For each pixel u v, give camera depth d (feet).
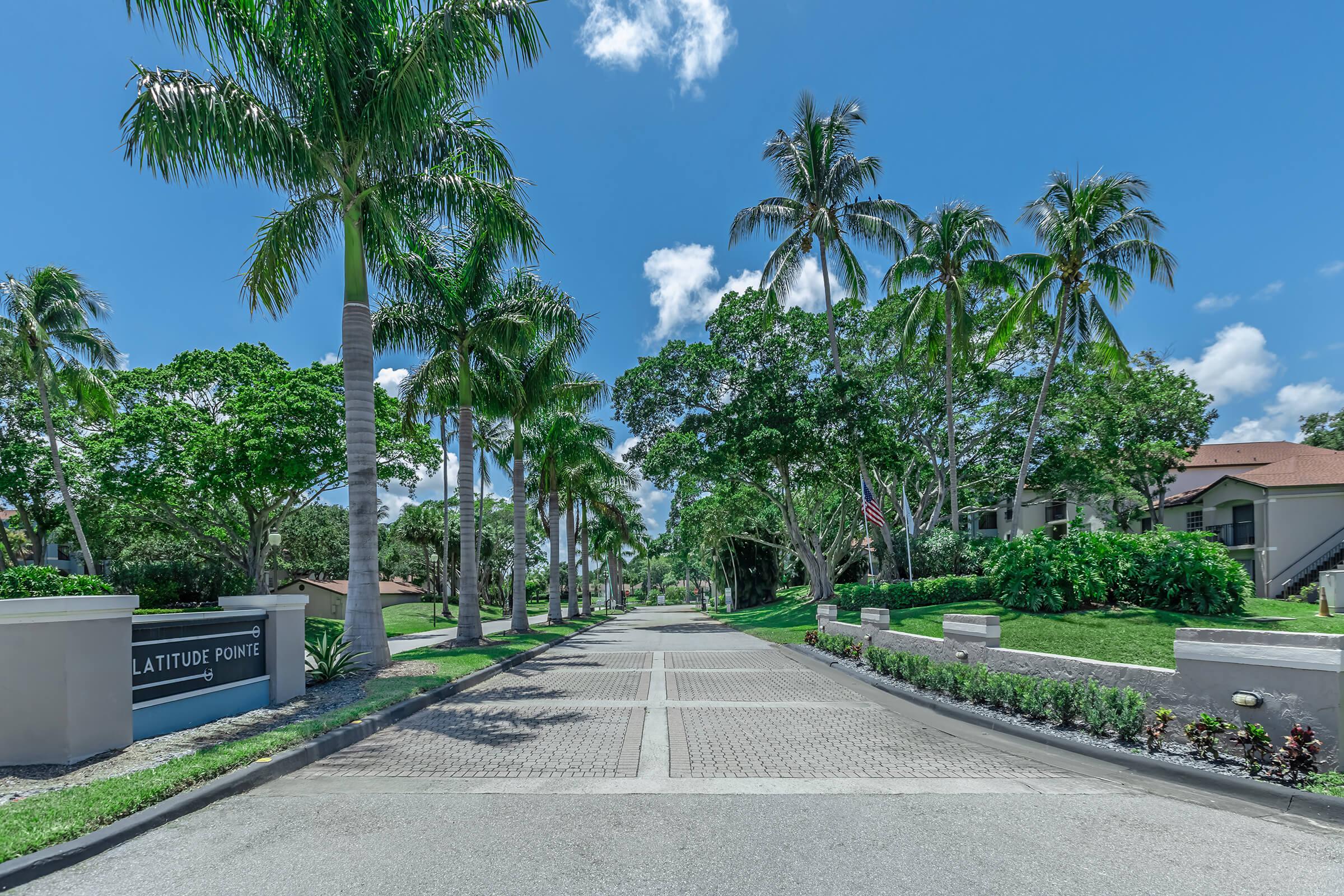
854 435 82.02
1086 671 25.85
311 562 165.58
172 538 122.62
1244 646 19.94
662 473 93.66
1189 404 101.24
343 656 37.73
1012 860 13.65
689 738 24.43
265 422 81.76
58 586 63.93
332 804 17.17
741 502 125.49
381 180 43.01
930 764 20.88
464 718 28.19
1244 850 14.15
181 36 32.96
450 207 43.09
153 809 15.94
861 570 141.79
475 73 37.29
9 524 134.51
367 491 41.37
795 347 95.20
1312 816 16.01
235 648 27.50
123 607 21.22
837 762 21.11
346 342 41.52
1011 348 92.17
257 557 97.09
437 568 195.31
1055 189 73.87
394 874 13.01
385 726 26.48
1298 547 88.22
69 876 12.94
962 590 68.80
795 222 84.48
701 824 15.65
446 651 54.13
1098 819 15.98
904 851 14.06
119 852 14.08
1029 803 17.19
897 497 104.06
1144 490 103.81
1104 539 56.13
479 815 16.24
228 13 34.63
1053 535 128.26
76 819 14.69
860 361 95.86
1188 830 15.26
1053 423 91.56
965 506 114.42
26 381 94.22
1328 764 17.79
